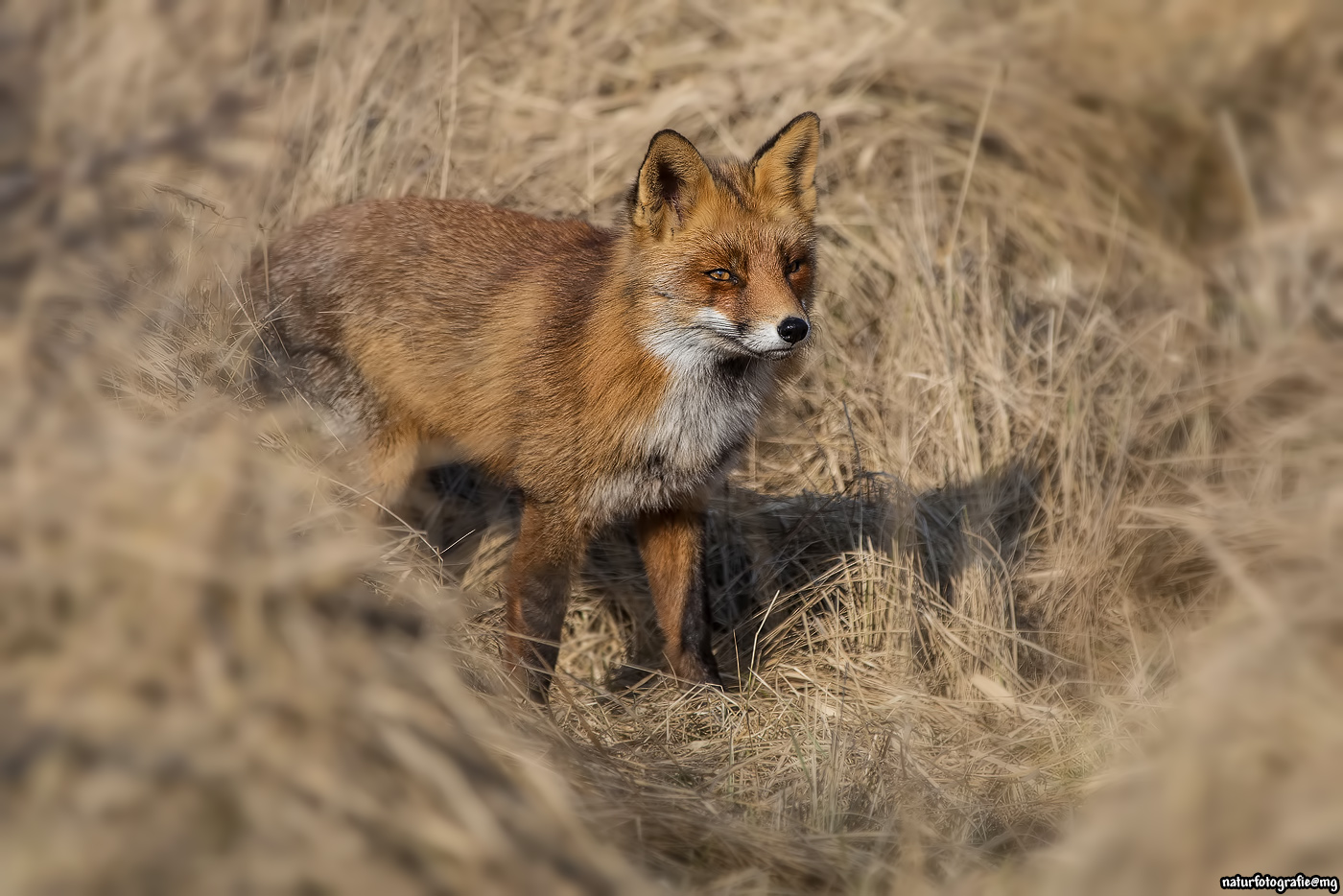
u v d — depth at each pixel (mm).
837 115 12758
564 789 5414
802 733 8086
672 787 6531
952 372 11367
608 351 8633
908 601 9453
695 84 13047
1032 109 13141
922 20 13648
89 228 8148
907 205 12477
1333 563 6348
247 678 4680
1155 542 9820
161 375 7234
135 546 4793
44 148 9062
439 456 10047
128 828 4191
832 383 11703
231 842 4254
